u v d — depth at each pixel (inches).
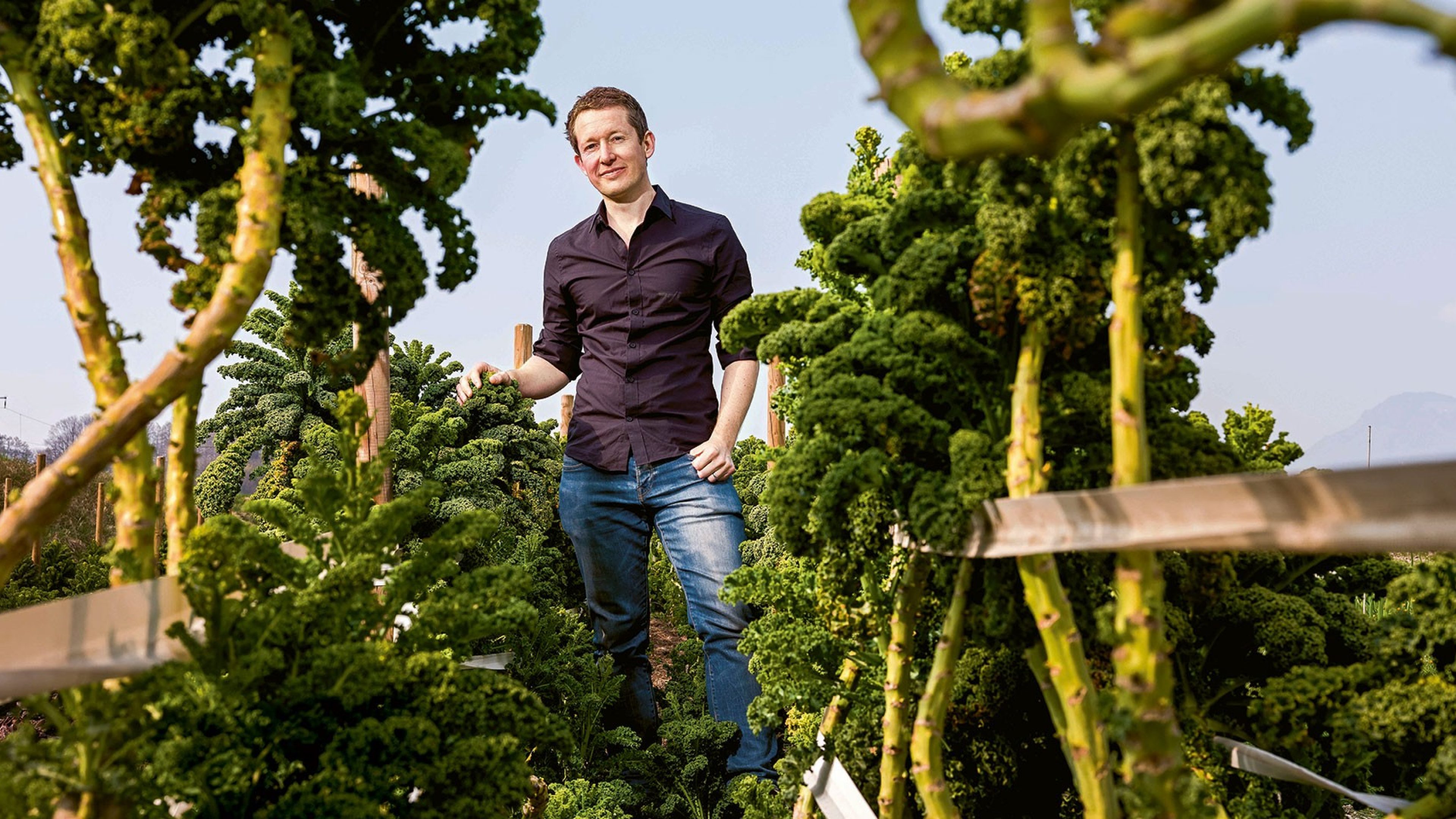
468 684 51.0
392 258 46.7
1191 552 55.1
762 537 164.9
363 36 48.4
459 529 52.9
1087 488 48.1
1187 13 17.7
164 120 42.1
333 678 45.8
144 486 42.4
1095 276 42.3
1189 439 47.5
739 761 123.1
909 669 52.4
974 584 49.0
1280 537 28.8
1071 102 18.3
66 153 45.3
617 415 131.9
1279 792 61.8
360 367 49.4
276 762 46.8
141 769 41.8
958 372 49.2
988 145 19.9
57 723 38.4
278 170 41.6
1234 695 60.9
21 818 37.4
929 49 20.9
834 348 54.2
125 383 41.7
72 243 41.3
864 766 61.3
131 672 39.6
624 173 131.4
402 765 46.7
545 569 155.3
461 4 48.0
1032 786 63.9
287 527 51.3
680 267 131.0
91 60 41.0
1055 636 39.8
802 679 66.7
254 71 42.0
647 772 131.4
